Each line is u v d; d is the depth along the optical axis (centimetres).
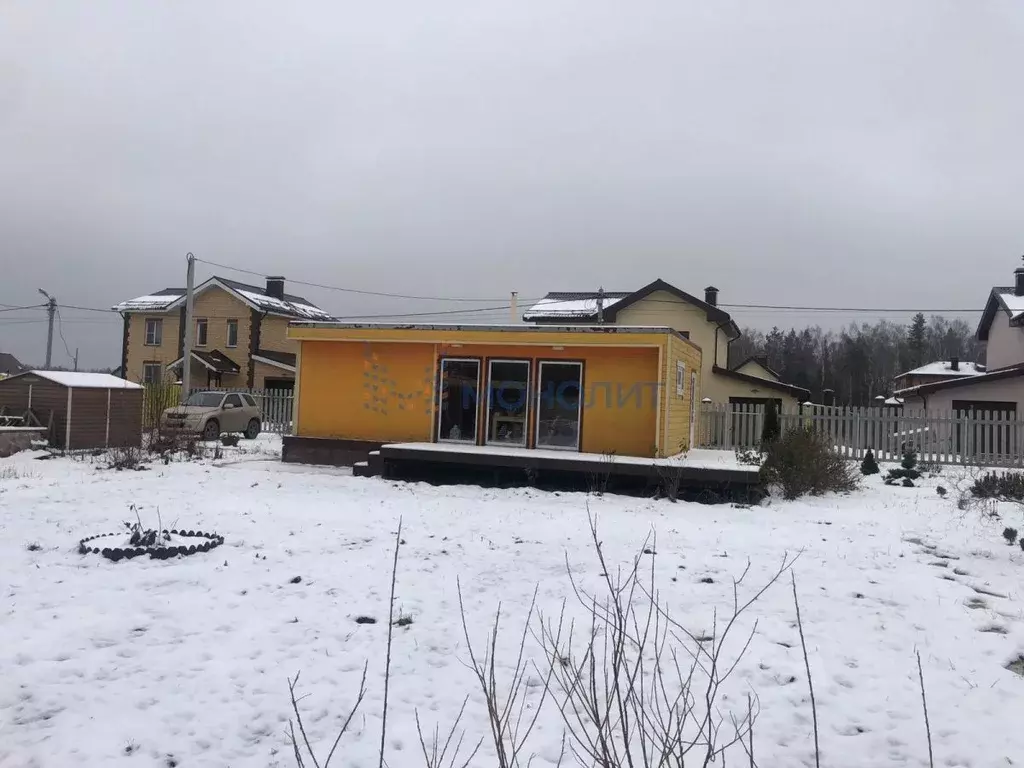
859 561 804
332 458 1614
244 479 1376
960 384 2306
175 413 2225
